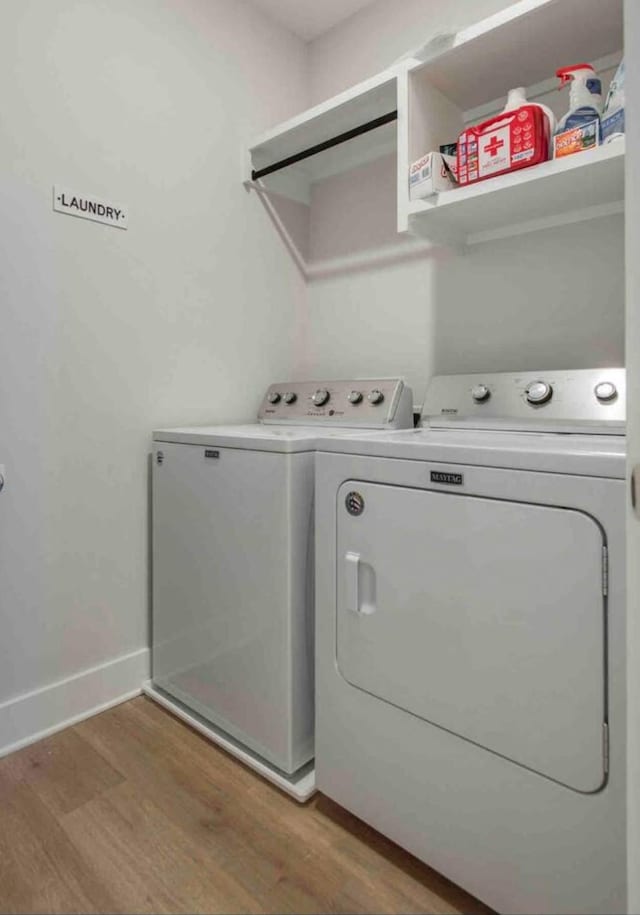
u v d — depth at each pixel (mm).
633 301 718
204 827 1238
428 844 1084
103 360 1682
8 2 1446
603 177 1302
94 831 1222
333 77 2219
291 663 1336
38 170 1514
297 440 1323
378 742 1163
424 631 1069
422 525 1065
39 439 1551
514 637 944
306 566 1354
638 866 757
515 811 958
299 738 1363
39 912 1031
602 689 851
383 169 2088
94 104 1631
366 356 2164
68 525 1624
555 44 1410
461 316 1881
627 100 713
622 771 834
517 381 1502
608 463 831
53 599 1600
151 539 1819
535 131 1300
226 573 1489
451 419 1598
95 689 1696
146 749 1514
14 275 1478
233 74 2023
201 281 1948
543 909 930
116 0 1678
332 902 1058
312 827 1245
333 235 2270
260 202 2154
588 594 859
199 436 1561
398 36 1993
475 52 1443
